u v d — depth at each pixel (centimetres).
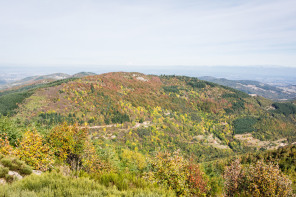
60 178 705
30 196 505
